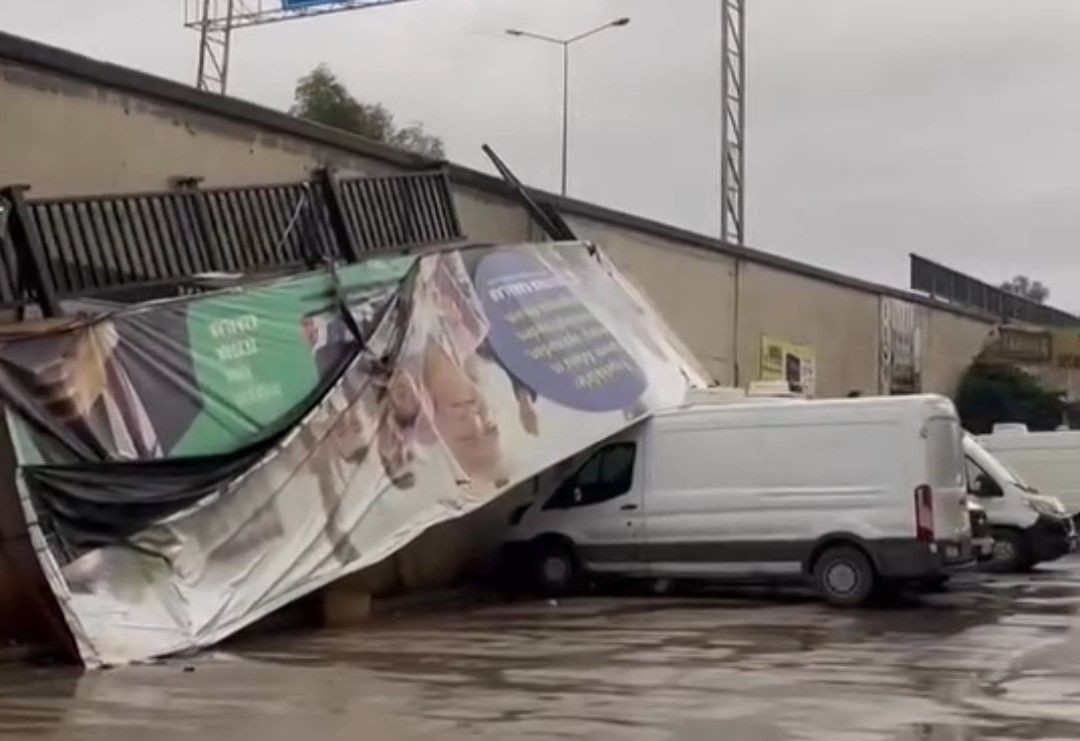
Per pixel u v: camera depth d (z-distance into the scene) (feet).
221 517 47.09
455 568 66.03
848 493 58.90
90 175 53.78
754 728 32.04
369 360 53.78
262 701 35.76
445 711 34.24
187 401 47.50
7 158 50.65
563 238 76.64
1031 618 54.60
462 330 59.06
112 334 46.09
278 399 50.19
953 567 58.34
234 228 55.72
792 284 109.50
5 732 31.60
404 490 53.36
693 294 95.09
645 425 63.82
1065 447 96.94
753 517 60.75
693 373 71.72
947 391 146.82
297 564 49.01
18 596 43.60
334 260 57.72
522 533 65.67
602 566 63.98
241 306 50.70
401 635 50.08
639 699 35.94
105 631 42.57
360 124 143.02
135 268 51.60
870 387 124.67
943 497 58.34
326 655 44.78
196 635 44.98
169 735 31.24
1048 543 77.77
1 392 42.50
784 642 47.39
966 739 30.86
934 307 142.72
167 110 57.11
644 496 63.21
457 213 72.23
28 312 48.62
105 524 43.80
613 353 66.13
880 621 53.57
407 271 57.62
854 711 34.17
